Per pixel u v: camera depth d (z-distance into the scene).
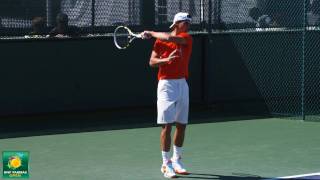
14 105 33.75
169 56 21.75
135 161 24.69
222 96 37.12
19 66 33.69
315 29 37.09
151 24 35.72
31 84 34.00
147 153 26.08
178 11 36.28
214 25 36.97
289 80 36.81
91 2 34.78
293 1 36.59
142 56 36.09
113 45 35.44
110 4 35.12
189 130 31.03
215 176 22.41
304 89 34.69
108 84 35.53
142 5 35.53
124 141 28.50
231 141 28.45
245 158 25.19
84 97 35.12
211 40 36.91
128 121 33.47
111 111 35.78
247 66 36.81
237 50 36.91
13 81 33.62
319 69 37.28
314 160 24.83
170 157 24.48
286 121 33.31
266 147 27.19
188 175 22.50
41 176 22.42
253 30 36.78
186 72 22.38
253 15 36.75
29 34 33.75
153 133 30.31
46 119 34.03
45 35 34.06
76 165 24.08
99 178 22.12
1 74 33.38
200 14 36.97
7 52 33.38
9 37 33.34
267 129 31.20
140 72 36.16
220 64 37.00
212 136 29.56
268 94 36.56
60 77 34.56
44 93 34.34
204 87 37.31
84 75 35.03
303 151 26.42
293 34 36.84
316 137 29.25
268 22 36.72
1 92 33.44
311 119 33.81
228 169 23.44
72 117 34.59
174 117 22.14
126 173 22.83
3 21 33.16
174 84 22.03
